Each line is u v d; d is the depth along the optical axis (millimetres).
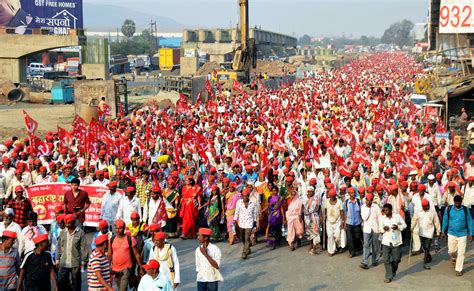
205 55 124188
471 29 35125
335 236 14148
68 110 50062
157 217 13633
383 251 12297
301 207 14477
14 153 17969
